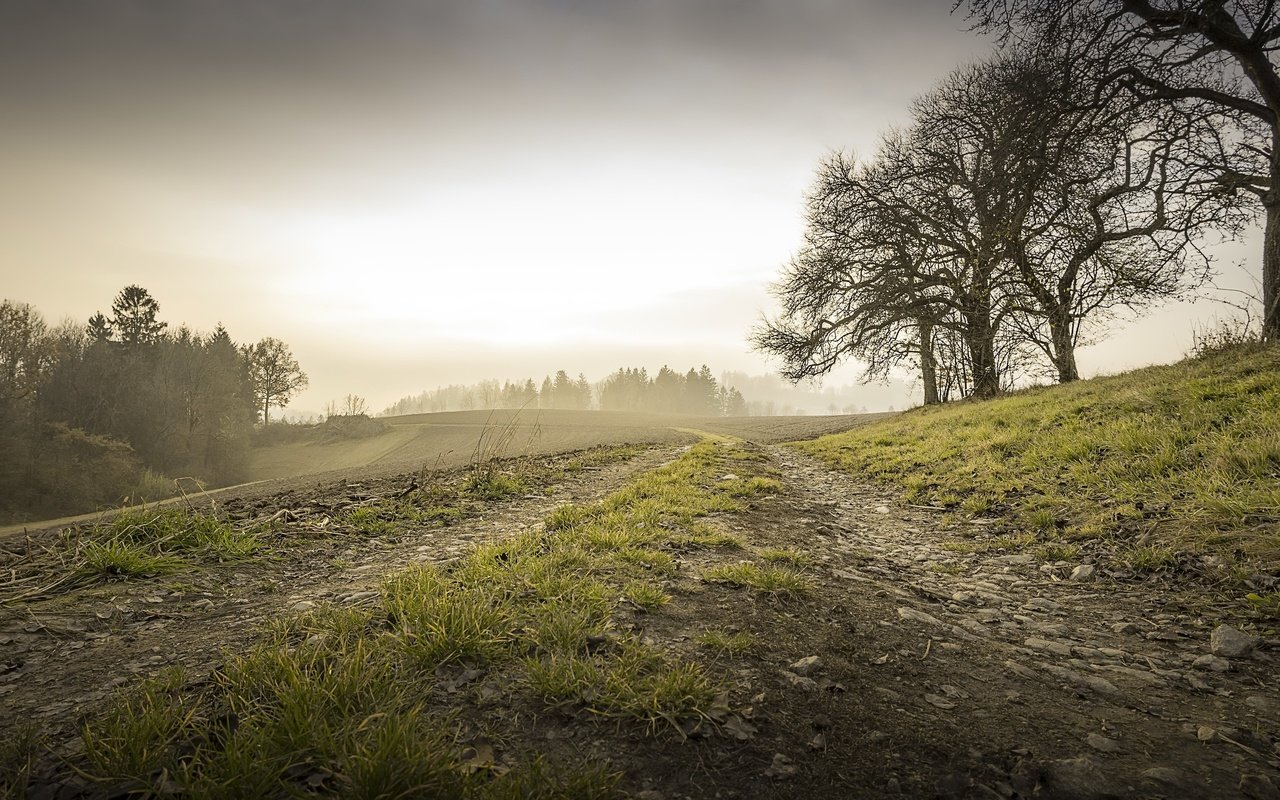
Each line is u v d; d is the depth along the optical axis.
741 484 9.98
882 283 25.39
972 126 16.03
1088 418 10.82
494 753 2.20
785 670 3.04
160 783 1.92
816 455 17.25
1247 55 10.12
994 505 7.97
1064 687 3.04
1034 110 8.98
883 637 3.67
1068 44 8.41
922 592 4.83
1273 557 4.56
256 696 2.46
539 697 2.61
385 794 1.84
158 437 48.97
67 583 4.40
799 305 27.62
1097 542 5.90
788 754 2.27
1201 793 2.09
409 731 2.17
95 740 2.12
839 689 2.86
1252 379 8.95
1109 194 17.20
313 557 5.57
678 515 6.94
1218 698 2.92
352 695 2.43
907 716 2.64
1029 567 5.65
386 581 4.20
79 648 3.25
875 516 8.55
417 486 9.80
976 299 22.16
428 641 2.97
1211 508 5.72
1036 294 19.03
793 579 4.47
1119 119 9.77
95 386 46.72
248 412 71.12
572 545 5.36
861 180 26.19
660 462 15.48
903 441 15.71
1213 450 7.04
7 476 34.47
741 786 2.06
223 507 7.71
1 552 5.44
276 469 58.16
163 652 3.19
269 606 4.05
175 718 2.27
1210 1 7.71
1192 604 4.29
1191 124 12.94
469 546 5.98
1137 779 2.18
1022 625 4.13
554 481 11.36
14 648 3.21
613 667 2.84
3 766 2.04
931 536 7.18
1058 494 7.66
